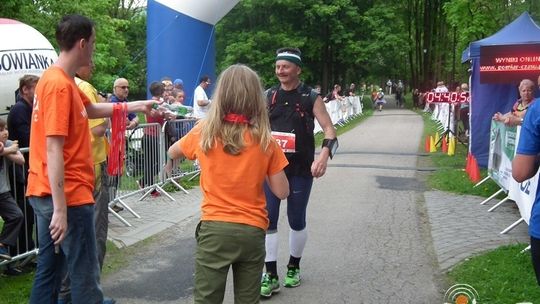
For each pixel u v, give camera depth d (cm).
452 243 602
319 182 981
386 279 503
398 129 2034
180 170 964
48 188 331
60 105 320
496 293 451
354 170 1103
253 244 311
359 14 3441
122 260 572
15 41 1179
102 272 534
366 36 3488
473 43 1054
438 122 2261
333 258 563
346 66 3781
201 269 313
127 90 766
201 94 1101
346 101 2506
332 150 448
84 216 339
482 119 1060
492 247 582
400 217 732
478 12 2052
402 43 3588
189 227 707
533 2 1944
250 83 316
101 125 436
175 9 1261
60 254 356
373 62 3722
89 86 434
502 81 1039
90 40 339
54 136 316
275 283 466
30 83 534
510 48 1033
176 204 838
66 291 384
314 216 738
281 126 451
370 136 1775
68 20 333
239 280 320
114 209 766
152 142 859
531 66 1027
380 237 638
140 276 525
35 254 529
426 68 4322
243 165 311
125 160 796
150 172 858
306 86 461
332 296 464
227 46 3341
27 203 525
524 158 314
